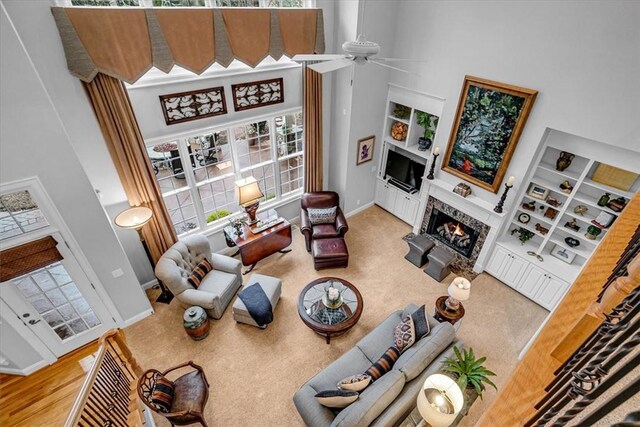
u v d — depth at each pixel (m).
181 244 4.98
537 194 4.79
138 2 3.83
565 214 4.74
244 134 5.48
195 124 4.75
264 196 6.36
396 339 3.91
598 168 4.17
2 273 3.43
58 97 3.61
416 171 6.32
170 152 4.89
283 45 4.95
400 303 5.18
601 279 2.48
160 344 4.51
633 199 2.69
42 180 3.35
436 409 2.59
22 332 3.88
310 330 4.73
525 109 4.26
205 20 4.15
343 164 6.53
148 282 5.37
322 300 4.55
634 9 3.23
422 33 5.16
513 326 4.80
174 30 3.97
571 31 3.67
